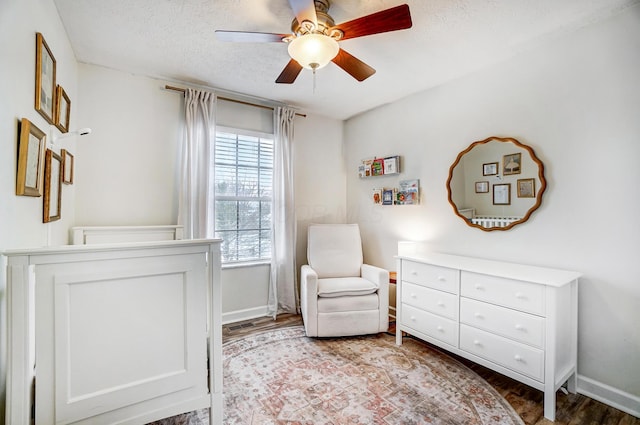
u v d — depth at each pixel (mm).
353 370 2197
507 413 1742
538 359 1752
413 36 2080
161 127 2781
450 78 2760
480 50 2260
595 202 1920
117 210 2576
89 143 2463
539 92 2189
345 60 1927
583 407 1812
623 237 1812
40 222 1529
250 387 1984
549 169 2133
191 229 2785
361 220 3809
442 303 2281
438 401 1844
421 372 2176
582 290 1969
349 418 1688
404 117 3242
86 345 1143
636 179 1765
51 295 1085
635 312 1772
